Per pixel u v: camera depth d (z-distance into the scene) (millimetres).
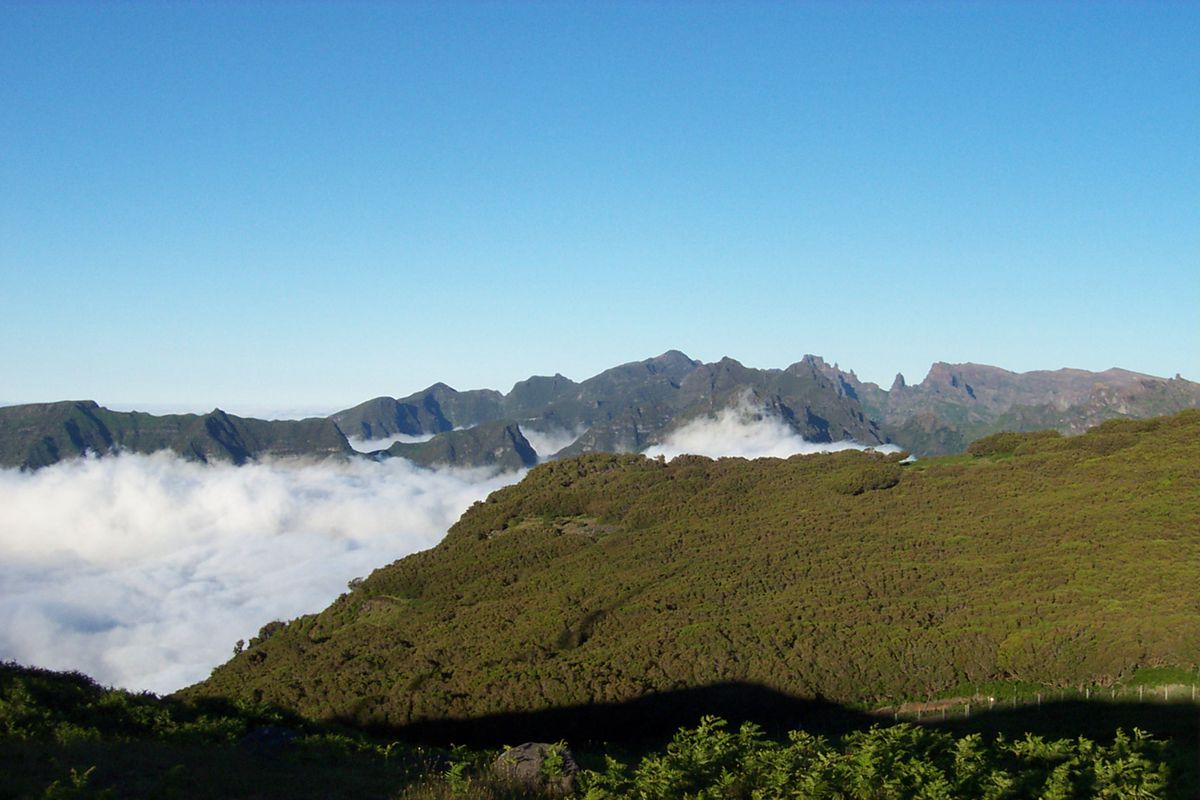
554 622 72688
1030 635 58125
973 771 18859
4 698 26047
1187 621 55094
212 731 27172
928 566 73875
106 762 19812
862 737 20594
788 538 87062
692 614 70562
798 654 60125
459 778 20156
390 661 71625
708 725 21234
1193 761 21562
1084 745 22234
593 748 52562
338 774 21375
